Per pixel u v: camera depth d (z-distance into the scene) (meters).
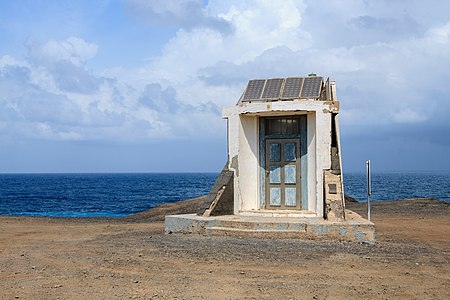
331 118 15.09
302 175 15.99
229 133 16.17
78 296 7.52
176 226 14.53
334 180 14.46
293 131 16.19
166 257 10.60
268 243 12.33
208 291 7.73
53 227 18.98
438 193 70.75
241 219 14.24
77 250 11.91
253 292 7.66
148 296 7.46
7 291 7.86
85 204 54.84
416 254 10.99
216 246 11.93
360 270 9.21
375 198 59.72
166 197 69.88
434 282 8.31
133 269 9.44
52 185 124.50
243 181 16.27
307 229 12.95
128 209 47.22
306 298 7.32
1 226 19.41
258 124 16.56
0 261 10.55
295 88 15.87
